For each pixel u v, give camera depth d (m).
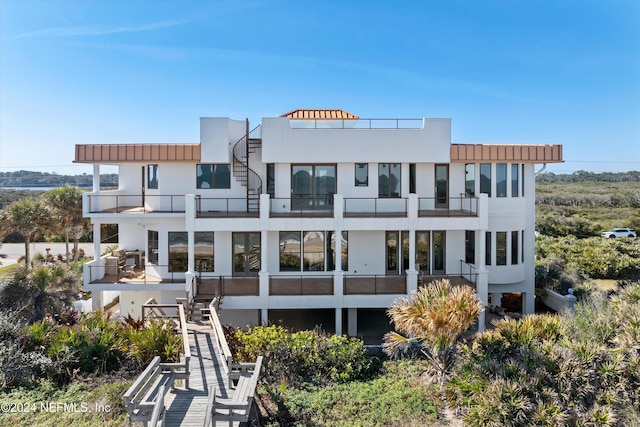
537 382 9.48
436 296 11.52
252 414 9.55
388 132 17.61
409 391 11.16
